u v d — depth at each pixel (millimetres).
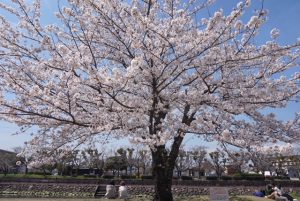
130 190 27578
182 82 9664
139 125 8250
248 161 10047
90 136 9250
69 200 18594
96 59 10062
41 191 27156
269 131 9828
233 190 27422
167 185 9562
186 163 49312
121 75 7637
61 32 9820
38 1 9500
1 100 8094
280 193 14461
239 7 8148
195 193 27219
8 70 8703
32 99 8305
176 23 8641
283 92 9633
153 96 8625
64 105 8242
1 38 9195
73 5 9422
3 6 9258
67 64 8188
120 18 9094
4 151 47594
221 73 9633
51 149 9289
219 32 8383
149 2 9867
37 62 9070
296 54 9914
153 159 9688
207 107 9180
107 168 48875
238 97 9445
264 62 9883
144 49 8289
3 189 27266
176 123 8312
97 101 8352
